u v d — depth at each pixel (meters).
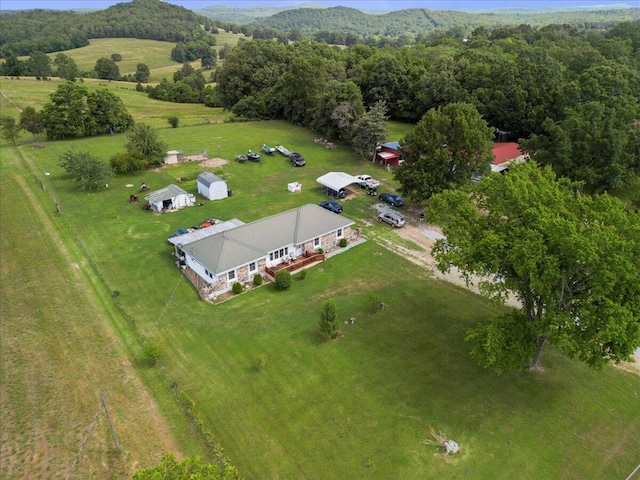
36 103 106.31
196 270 39.78
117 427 24.94
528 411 26.56
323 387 27.92
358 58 113.62
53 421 25.30
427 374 29.05
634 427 25.78
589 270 24.98
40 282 38.47
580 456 23.92
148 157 65.75
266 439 24.44
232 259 38.03
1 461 22.89
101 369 29.12
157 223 49.72
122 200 55.66
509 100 78.00
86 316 34.22
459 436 24.81
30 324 33.22
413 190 50.41
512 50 108.94
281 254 41.38
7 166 66.56
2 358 29.84
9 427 24.88
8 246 44.44
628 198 56.56
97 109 82.31
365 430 25.03
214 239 40.12
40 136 83.69
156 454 23.42
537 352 29.27
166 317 34.41
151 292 37.50
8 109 99.69
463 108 50.38
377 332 32.91
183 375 28.81
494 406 26.80
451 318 34.50
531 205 28.06
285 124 94.31
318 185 61.09
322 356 30.52
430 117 50.09
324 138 83.00
